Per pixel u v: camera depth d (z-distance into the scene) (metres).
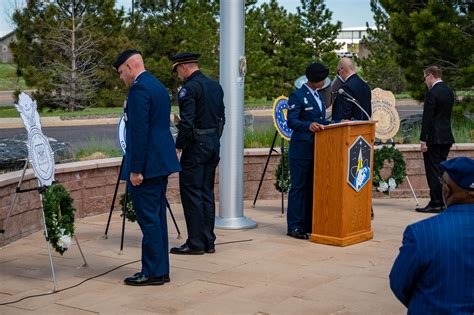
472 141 13.59
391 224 9.32
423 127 9.96
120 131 7.94
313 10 29.81
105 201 9.84
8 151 10.41
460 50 17.73
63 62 28.52
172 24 31.52
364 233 8.27
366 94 8.79
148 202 6.33
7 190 7.98
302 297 6.05
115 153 12.01
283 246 7.97
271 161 11.11
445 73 18.28
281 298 6.02
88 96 28.95
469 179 3.10
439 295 3.08
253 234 8.61
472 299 3.05
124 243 8.13
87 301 5.94
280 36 29.94
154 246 6.38
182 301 5.93
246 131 13.92
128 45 29.02
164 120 6.35
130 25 31.02
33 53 28.25
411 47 18.78
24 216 8.38
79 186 9.43
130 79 6.31
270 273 6.82
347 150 7.86
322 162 8.03
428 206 10.22
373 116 10.81
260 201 11.04
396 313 5.64
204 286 6.37
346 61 8.80
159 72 30.73
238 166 8.95
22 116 6.32
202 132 7.46
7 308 5.77
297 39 29.70
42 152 6.61
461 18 17.98
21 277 6.72
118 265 7.17
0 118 25.17
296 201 8.43
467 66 18.06
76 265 7.16
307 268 7.02
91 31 28.34
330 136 7.93
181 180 7.55
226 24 8.77
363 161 8.10
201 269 6.96
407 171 11.49
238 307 5.76
